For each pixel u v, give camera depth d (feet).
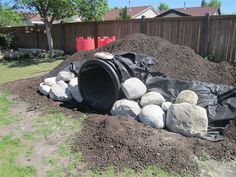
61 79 17.71
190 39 27.66
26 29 49.08
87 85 15.96
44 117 14.33
